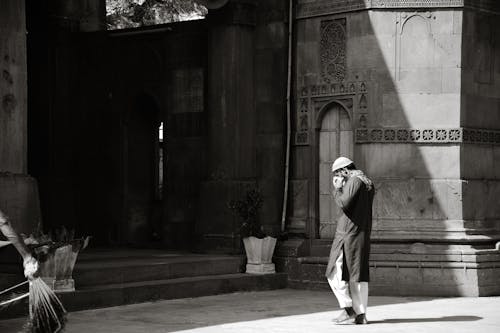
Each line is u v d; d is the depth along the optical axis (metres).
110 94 17.41
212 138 15.21
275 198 15.25
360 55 14.30
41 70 17.52
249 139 15.25
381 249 13.84
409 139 14.02
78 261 13.38
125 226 17.23
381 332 9.40
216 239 14.91
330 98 14.65
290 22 15.08
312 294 13.59
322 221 14.83
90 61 17.66
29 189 11.94
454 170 13.91
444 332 9.41
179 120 16.22
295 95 15.09
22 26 12.12
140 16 25.75
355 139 14.27
